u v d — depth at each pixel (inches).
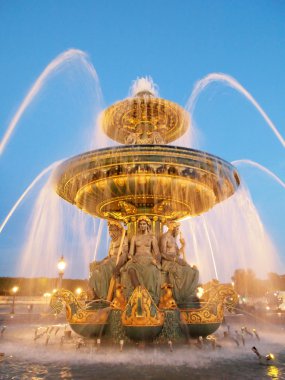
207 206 352.2
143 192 307.6
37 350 244.2
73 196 347.9
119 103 369.7
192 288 294.8
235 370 184.1
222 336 319.0
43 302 1348.4
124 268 292.8
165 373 177.9
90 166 290.0
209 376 171.8
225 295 288.2
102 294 302.4
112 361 206.2
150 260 290.4
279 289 876.6
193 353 229.1
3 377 170.4
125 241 313.9
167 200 320.2
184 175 294.4
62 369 187.2
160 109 375.2
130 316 244.4
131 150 275.6
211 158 290.2
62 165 305.9
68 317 279.4
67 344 272.4
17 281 1694.1
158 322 244.4
